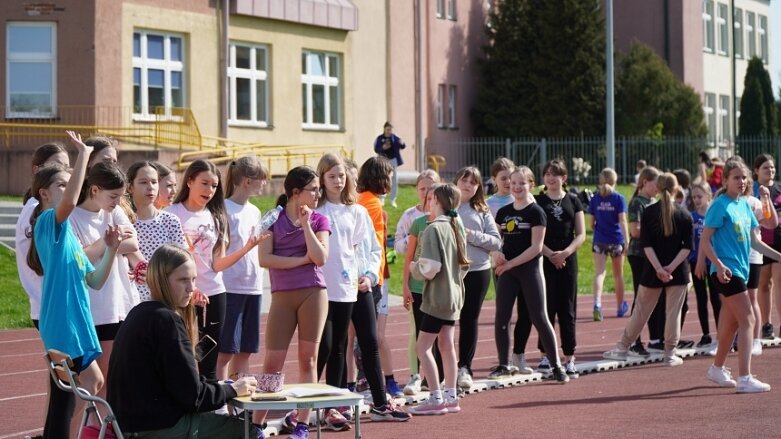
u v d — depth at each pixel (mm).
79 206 9258
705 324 16562
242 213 10906
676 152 46562
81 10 32750
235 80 37250
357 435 8633
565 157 46906
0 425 11352
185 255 8039
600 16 49656
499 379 13430
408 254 12383
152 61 34344
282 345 10242
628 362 15055
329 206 10773
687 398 12383
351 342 12023
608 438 10297
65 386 7934
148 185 9977
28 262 8922
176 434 7934
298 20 38594
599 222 20156
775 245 16156
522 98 49375
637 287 16656
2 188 30906
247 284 10836
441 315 11578
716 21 61531
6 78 32875
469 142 48062
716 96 61188
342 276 10656
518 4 49625
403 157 45250
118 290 9273
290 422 10594
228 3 36125
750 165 47844
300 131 39250
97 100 32781
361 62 42719
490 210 13859
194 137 34125
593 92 48781
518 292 13906
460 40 49469
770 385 13148
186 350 7945
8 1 32844
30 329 19719
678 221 14672
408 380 13867
